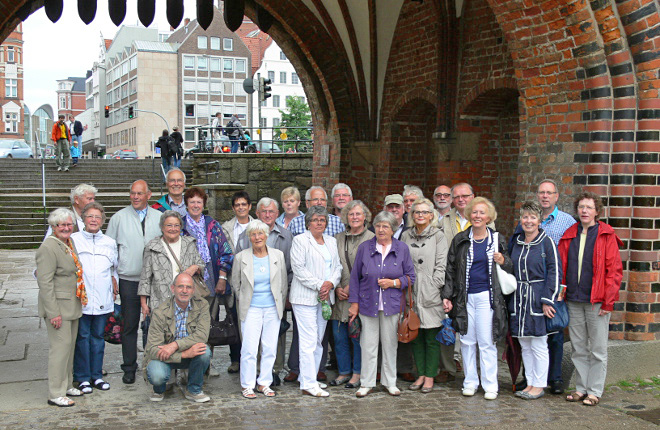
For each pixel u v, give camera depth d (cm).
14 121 7431
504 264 585
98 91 9519
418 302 607
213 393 609
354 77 1210
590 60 649
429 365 617
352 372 646
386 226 593
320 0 1158
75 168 2403
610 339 660
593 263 572
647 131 641
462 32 1002
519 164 742
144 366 569
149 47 7338
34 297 1053
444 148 1028
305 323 602
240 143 2317
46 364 692
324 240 615
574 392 608
